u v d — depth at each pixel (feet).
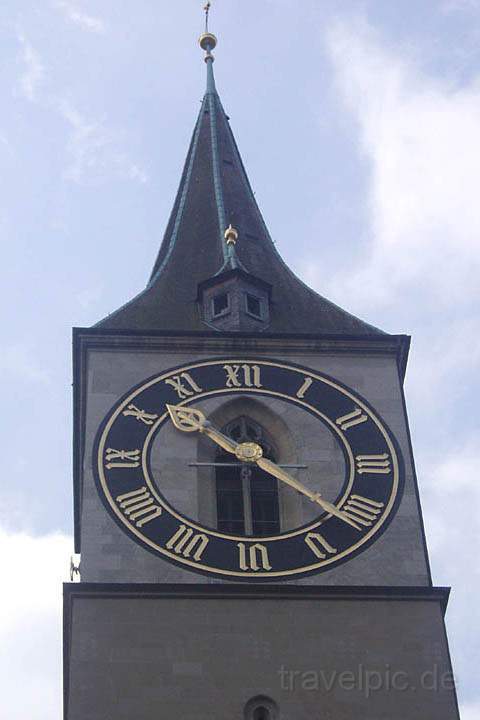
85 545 182.09
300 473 191.62
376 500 188.65
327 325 209.97
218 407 197.26
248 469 192.54
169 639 174.40
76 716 168.45
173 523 184.85
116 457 190.39
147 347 201.98
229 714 169.89
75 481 206.59
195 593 177.68
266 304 213.46
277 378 200.54
